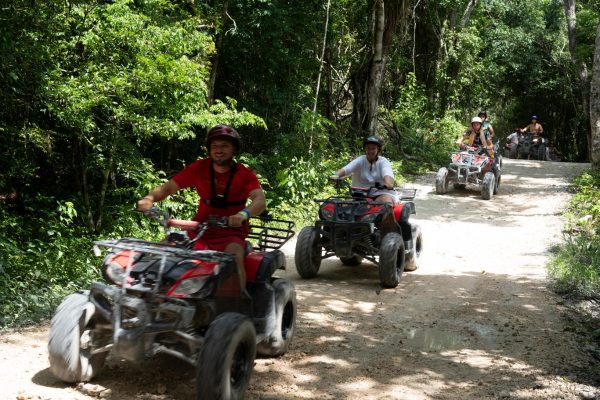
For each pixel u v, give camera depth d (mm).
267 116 16953
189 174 4812
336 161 16672
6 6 8727
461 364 5484
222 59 16172
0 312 6207
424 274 8898
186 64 10445
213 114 11938
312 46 18547
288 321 5621
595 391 4949
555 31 38750
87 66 10180
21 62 9242
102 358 4641
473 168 16328
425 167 21438
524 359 5652
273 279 5523
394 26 19375
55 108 9781
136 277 4332
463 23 29219
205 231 4750
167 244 4547
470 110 32969
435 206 14805
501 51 36719
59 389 4469
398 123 23891
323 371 5195
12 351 5250
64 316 4402
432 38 27797
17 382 4562
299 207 12992
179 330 4141
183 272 4316
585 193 14977
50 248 9336
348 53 21312
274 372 5098
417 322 6688
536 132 31406
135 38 10164
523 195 16594
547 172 21500
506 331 6449
